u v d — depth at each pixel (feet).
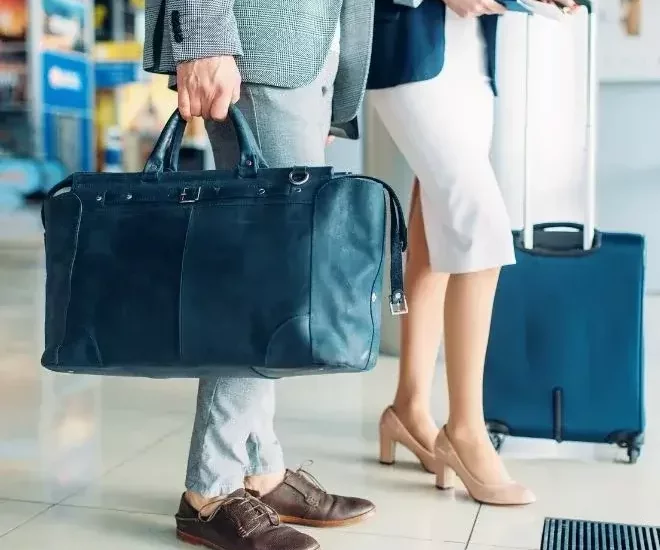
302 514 5.14
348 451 6.76
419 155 5.62
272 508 5.07
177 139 4.43
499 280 6.58
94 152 33.71
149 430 7.36
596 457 6.67
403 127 5.65
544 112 10.02
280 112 4.48
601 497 5.72
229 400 4.87
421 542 4.92
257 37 4.40
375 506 5.39
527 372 6.58
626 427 6.45
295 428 7.43
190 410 8.04
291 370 4.03
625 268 6.44
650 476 6.19
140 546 4.93
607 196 15.38
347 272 4.06
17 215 29.94
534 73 9.97
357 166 11.41
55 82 31.78
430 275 6.21
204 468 4.88
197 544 4.93
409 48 5.53
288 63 4.43
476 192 5.51
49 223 4.45
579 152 10.04
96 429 7.39
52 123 31.68
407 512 5.41
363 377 9.45
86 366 4.25
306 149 4.56
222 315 4.05
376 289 4.14
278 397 8.55
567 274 6.49
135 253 4.21
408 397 6.34
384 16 5.60
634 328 6.44
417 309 6.27
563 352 6.52
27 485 5.95
